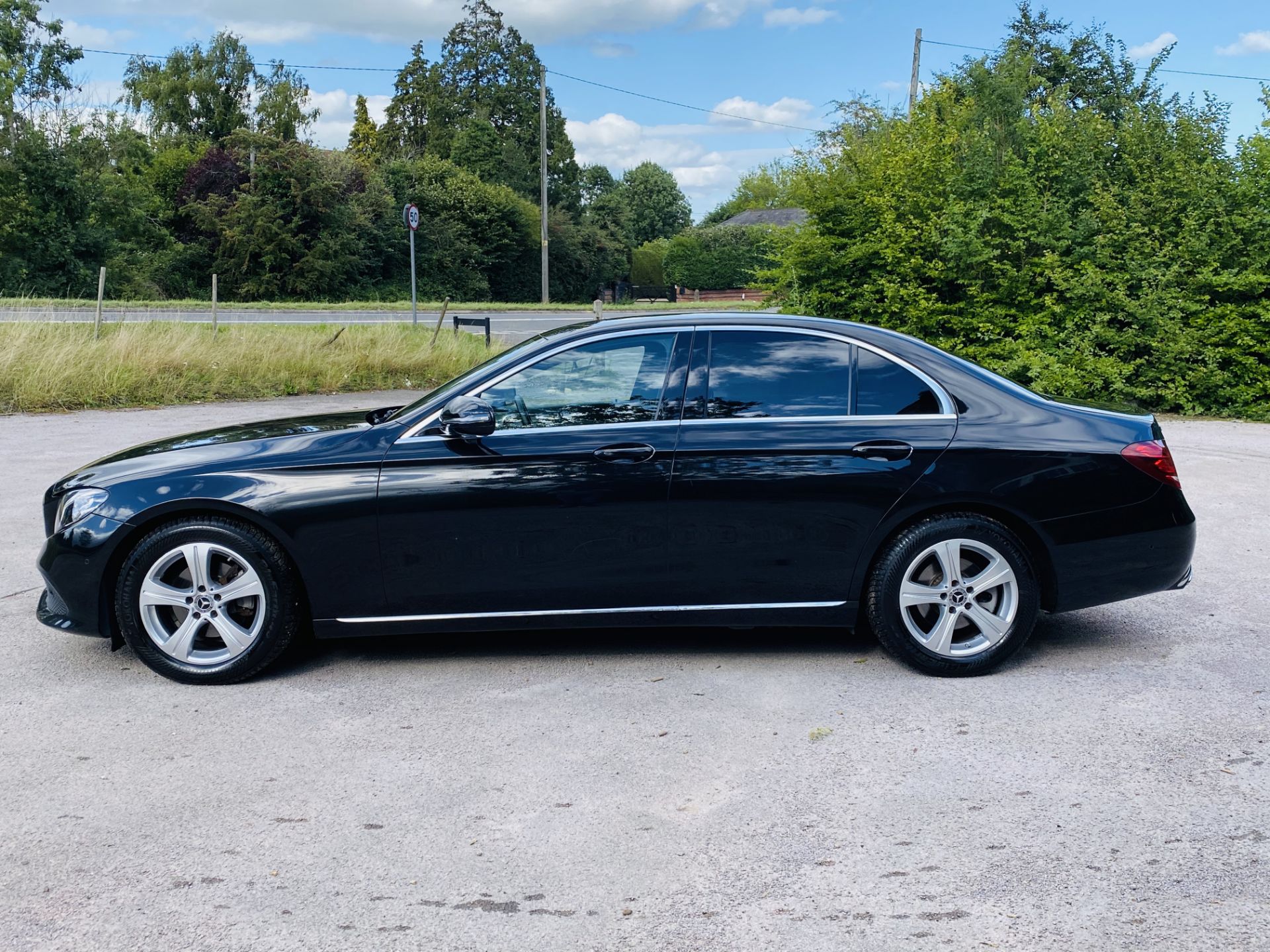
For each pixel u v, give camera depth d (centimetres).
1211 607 546
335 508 428
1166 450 454
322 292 5075
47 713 407
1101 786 341
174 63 6119
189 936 262
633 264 7556
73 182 4200
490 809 328
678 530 434
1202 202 1320
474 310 3728
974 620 441
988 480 434
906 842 306
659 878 288
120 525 427
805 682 439
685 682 440
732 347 449
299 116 6228
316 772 355
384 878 288
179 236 5109
